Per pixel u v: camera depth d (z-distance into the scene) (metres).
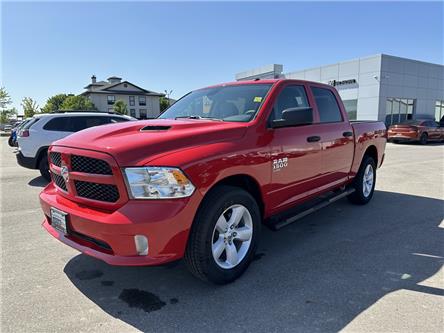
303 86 4.23
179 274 3.31
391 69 24.66
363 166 5.54
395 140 20.20
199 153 2.73
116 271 3.38
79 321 2.56
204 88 4.57
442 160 11.95
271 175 3.41
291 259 3.65
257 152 3.21
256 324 2.52
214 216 2.82
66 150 2.93
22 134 8.02
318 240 4.21
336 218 5.09
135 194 2.54
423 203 5.96
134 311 2.69
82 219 2.66
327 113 4.61
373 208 5.64
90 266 3.49
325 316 2.61
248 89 3.91
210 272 2.88
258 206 3.47
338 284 3.10
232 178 3.13
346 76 26.67
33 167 8.15
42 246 4.02
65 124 8.33
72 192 2.92
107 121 8.88
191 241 2.77
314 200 4.50
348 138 4.89
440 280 3.18
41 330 2.45
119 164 2.54
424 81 27.02
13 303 2.80
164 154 2.62
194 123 3.20
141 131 3.05
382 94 24.47
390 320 2.55
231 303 2.80
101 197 2.72
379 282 3.13
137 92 66.38
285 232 4.50
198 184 2.66
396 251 3.86
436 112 28.91
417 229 4.61
